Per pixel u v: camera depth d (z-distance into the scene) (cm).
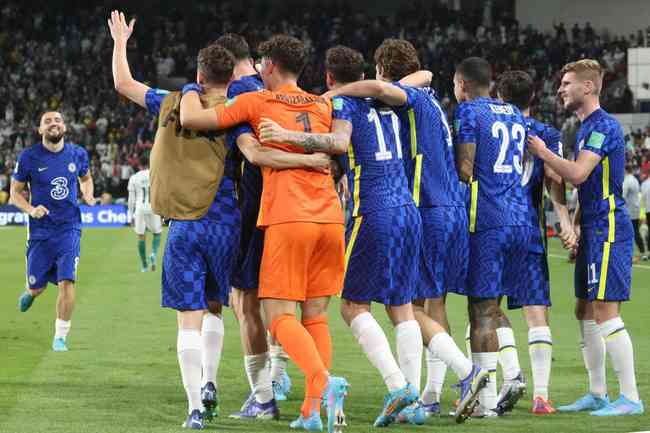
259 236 1549
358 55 1549
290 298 1447
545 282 1698
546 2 10550
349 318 1538
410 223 1520
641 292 3728
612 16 10250
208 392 1537
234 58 1539
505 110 1670
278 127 1430
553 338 2577
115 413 1598
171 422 1525
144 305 3269
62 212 2397
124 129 9194
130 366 2111
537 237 1698
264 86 1608
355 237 1513
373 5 11469
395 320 1558
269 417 1572
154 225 4475
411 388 1477
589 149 1648
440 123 1602
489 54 9912
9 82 9819
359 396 1780
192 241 1470
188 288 1466
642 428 1498
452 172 1617
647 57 7412
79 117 9438
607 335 1653
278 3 11356
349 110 1501
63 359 2206
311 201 1453
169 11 11131
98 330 2698
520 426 1512
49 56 10244
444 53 9962
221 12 11156
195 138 1484
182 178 1474
